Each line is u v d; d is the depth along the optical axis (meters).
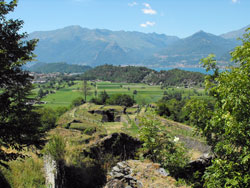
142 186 7.33
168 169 8.13
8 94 8.41
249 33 6.62
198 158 9.16
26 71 9.21
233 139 5.99
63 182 8.20
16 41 8.84
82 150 9.40
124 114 51.31
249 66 5.94
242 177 5.76
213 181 5.97
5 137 8.09
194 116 7.54
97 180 8.99
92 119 39.75
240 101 5.65
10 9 8.63
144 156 9.91
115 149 9.95
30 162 10.20
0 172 9.07
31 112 9.11
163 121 22.27
